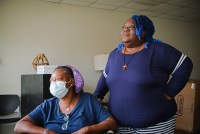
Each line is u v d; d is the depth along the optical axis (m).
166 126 1.53
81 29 4.30
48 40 3.99
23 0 3.80
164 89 1.56
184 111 4.12
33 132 1.48
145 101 1.47
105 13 4.57
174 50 1.49
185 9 4.61
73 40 4.22
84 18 4.34
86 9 4.36
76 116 1.56
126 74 1.51
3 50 3.63
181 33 5.63
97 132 1.47
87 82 4.34
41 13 3.94
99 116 1.60
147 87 1.46
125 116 1.53
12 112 3.47
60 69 1.64
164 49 1.48
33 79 2.94
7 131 3.64
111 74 1.60
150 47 1.51
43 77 2.74
